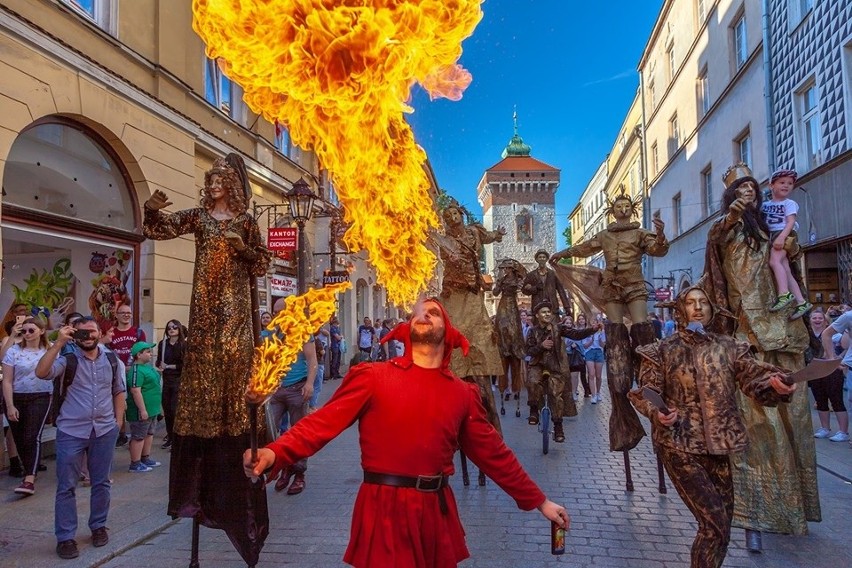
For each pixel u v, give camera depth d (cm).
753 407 459
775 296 496
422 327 259
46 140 861
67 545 454
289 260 1581
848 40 1341
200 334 396
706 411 348
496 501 584
